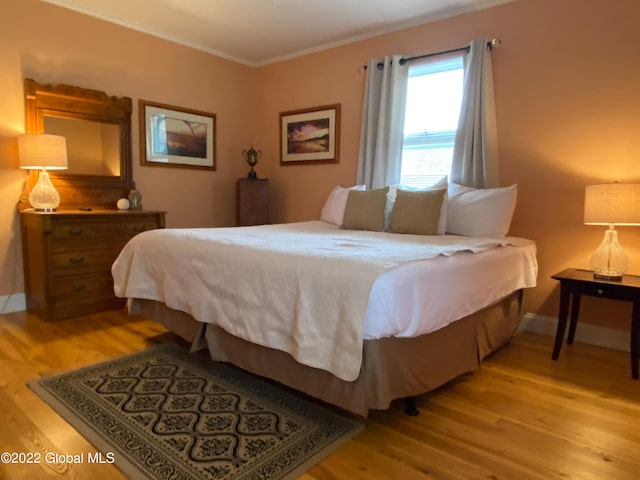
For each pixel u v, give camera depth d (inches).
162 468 55.9
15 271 126.3
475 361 88.0
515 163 121.9
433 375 74.7
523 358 99.3
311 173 173.3
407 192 119.6
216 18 139.8
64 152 121.2
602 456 61.1
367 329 59.7
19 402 72.7
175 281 90.2
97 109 138.0
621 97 104.4
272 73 182.7
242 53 175.2
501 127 123.7
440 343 76.2
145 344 102.1
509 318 105.2
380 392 61.9
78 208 135.8
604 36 105.8
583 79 109.5
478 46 122.7
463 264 79.2
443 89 136.4
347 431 66.0
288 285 68.5
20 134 123.1
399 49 144.3
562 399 78.7
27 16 122.6
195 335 89.3
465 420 70.4
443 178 125.6
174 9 133.3
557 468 58.0
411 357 69.0
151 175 156.3
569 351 104.3
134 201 144.3
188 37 157.2
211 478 54.0
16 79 121.9
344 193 145.4
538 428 68.4
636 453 62.0
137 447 60.4
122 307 131.7
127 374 84.9
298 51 171.0
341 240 93.4
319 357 62.8
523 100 119.4
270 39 158.1
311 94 170.1
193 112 166.7
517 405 76.0
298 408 72.9
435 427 68.1
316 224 140.9
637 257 104.1
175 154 162.6
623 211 92.0
